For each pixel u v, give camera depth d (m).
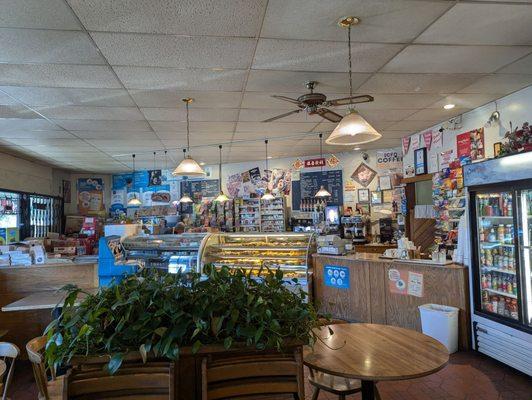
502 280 3.87
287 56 3.75
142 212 11.61
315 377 2.66
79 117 5.76
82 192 11.98
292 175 10.06
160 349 1.61
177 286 1.81
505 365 3.80
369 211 9.06
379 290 4.94
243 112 5.65
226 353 1.75
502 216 3.87
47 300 3.77
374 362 2.00
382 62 3.97
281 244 5.29
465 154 5.98
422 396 3.26
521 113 4.96
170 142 7.74
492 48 3.69
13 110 5.34
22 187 9.13
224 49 3.57
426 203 7.30
